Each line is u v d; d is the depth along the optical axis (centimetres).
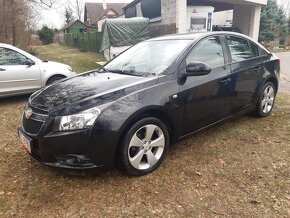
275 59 554
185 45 416
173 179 346
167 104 361
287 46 3547
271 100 556
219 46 451
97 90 349
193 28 1731
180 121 384
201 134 473
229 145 433
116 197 315
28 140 339
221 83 429
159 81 367
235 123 520
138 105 334
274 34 3275
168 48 429
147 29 1512
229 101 451
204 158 394
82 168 316
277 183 334
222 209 292
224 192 320
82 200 312
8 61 708
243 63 477
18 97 791
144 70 405
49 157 322
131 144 336
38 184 345
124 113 324
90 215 290
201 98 403
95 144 313
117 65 459
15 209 303
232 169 366
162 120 373
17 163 398
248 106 498
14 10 1595
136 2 2131
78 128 311
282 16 3669
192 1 1789
